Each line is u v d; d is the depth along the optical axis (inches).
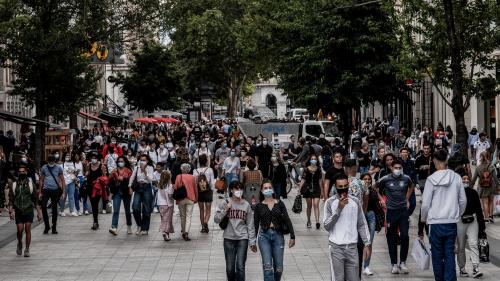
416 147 1776.6
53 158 972.6
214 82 3715.6
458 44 989.8
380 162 1016.2
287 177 1407.5
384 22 1856.5
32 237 950.4
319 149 1315.2
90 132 2160.4
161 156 1449.3
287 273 698.8
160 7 1471.5
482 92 1066.7
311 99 1963.6
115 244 890.1
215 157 1485.0
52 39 1373.0
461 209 568.7
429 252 609.0
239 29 3289.9
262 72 3676.2
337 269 537.6
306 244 862.5
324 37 1918.1
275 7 2645.2
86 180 1047.0
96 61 2041.1
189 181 910.4
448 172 568.1
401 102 2955.2
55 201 979.3
